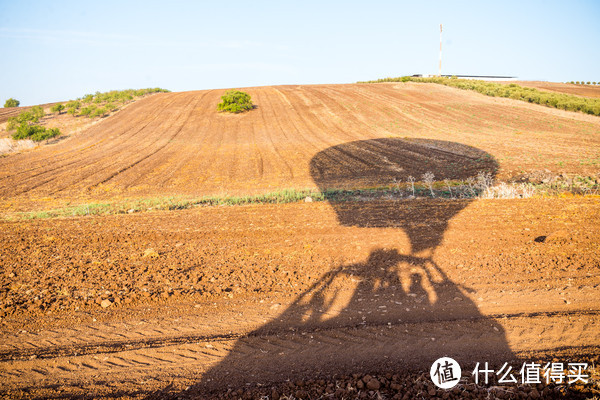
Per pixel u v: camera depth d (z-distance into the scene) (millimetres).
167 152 32062
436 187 18312
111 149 33500
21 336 5098
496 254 7828
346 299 6008
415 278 6750
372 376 4012
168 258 8258
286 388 3879
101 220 12789
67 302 6047
